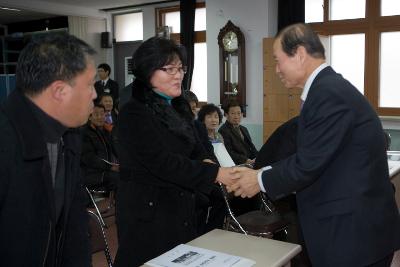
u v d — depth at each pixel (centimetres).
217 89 652
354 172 153
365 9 564
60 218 117
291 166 159
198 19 714
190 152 177
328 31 593
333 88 153
